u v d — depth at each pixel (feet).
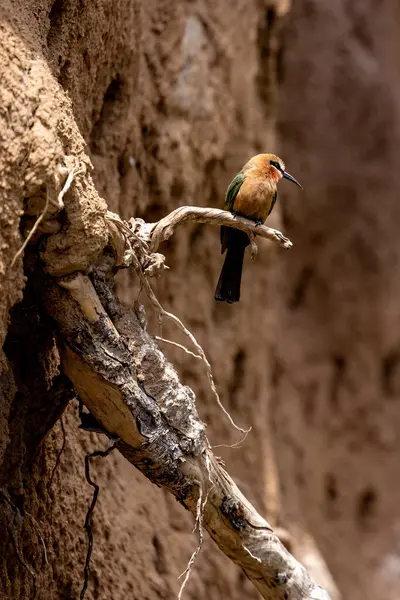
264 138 47.62
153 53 38.60
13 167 20.01
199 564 39.65
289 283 68.18
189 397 24.20
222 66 43.09
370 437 69.41
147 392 23.38
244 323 47.24
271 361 54.34
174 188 39.81
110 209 33.68
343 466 67.62
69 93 27.14
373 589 64.90
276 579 25.64
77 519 29.04
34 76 21.20
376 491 68.44
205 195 42.88
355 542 66.08
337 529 65.92
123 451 23.71
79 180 22.00
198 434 24.06
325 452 67.26
